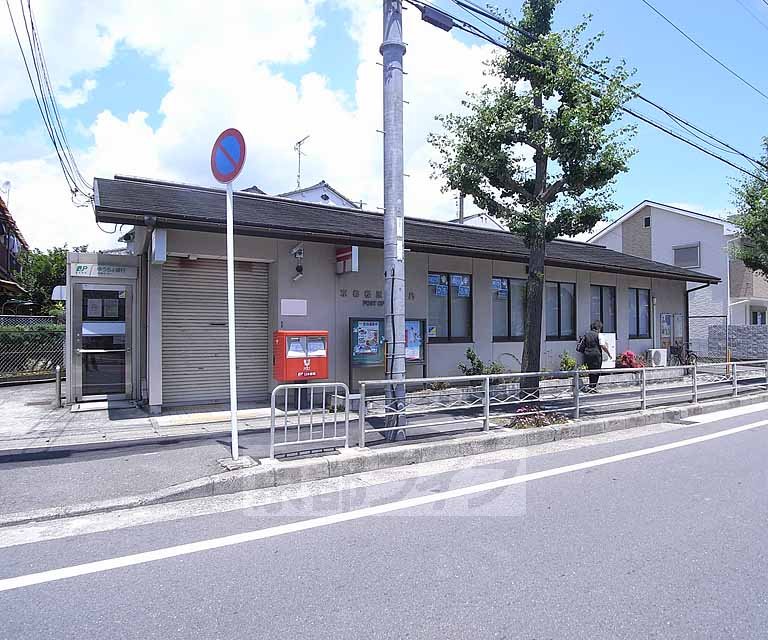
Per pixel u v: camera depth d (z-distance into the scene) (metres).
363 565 3.85
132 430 7.74
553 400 9.14
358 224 11.30
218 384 9.95
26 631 3.01
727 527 4.57
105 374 10.09
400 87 7.45
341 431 7.80
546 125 8.99
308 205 12.51
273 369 10.02
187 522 4.66
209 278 9.84
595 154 9.05
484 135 9.29
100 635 2.98
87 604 3.31
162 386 9.39
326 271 10.52
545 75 9.05
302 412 9.20
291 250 10.12
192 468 5.86
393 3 7.38
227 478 5.47
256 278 10.30
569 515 4.84
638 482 5.86
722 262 25.25
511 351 13.66
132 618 3.15
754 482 5.87
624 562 3.89
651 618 3.15
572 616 3.17
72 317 9.86
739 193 17.67
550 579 3.64
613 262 15.97
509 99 9.48
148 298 9.15
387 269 7.37
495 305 13.54
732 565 3.85
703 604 3.32
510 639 2.94
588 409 9.94
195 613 3.21
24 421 8.38
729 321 24.88
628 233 28.84
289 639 2.95
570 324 15.38
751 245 18.92
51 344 15.46
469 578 3.65
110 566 3.82
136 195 9.15
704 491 5.54
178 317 9.55
